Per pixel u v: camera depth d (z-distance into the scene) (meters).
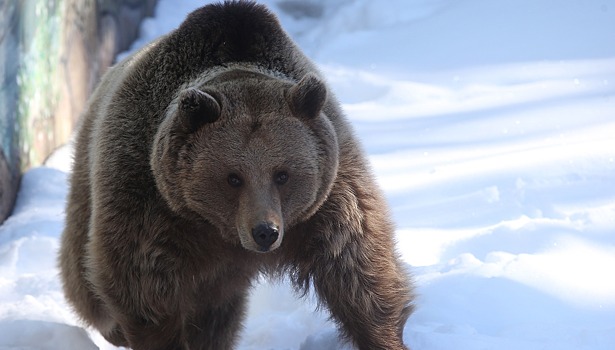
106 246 8.27
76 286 9.61
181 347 8.72
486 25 22.08
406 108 18.25
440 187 13.73
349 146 8.51
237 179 7.81
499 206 12.72
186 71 8.66
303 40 23.61
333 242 8.35
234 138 7.82
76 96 17.66
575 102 16.81
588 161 13.69
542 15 22.00
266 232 7.56
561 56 19.80
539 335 9.10
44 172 15.18
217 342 10.00
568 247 11.02
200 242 8.31
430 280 10.44
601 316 9.58
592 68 18.81
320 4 25.31
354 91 19.89
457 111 17.58
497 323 9.68
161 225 8.16
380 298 8.59
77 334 9.81
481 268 10.55
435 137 16.22
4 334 9.80
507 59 20.17
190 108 7.75
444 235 12.14
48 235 13.31
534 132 15.62
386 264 8.57
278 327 10.36
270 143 7.82
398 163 15.06
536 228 11.45
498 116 16.77
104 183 8.29
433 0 24.39
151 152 8.18
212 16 8.81
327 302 8.73
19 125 14.95
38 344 9.75
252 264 8.79
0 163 14.10
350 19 23.91
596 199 12.47
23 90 15.12
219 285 9.09
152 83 8.59
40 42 15.82
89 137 9.51
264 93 8.05
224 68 8.63
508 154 14.59
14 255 12.52
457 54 20.98
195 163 7.85
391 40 22.30
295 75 8.88
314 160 7.94
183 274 8.38
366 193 8.48
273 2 25.36
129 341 8.70
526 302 9.94
